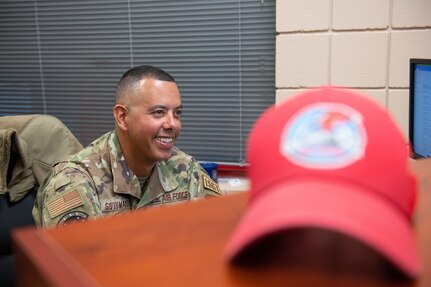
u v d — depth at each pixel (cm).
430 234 29
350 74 178
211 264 26
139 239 29
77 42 230
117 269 26
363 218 27
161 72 136
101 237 30
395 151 31
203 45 212
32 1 231
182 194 147
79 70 232
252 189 32
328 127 32
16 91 245
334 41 177
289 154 31
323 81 181
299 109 34
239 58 208
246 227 28
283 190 29
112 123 233
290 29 181
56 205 122
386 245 26
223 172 218
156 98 130
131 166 137
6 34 240
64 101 238
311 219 26
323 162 31
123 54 224
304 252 27
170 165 148
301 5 178
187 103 219
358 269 26
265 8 199
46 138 159
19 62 241
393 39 171
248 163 34
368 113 33
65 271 26
